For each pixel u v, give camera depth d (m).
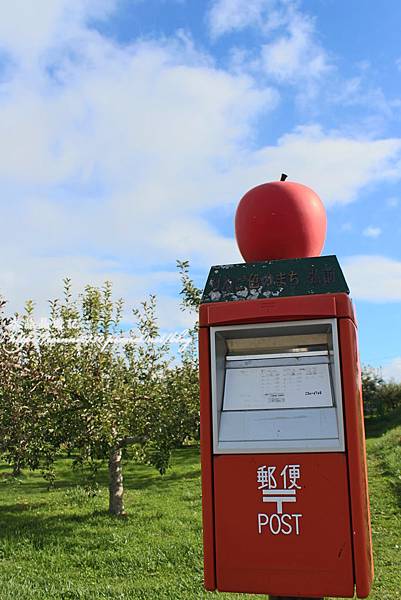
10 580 6.13
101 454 9.12
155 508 10.12
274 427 2.89
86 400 8.88
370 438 19.98
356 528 2.72
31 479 14.46
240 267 3.06
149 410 9.54
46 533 8.34
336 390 2.82
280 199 3.22
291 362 3.02
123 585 5.96
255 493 2.84
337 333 2.84
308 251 3.24
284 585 2.76
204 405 2.95
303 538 2.77
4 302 8.09
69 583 6.05
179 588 5.85
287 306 2.88
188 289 10.69
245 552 2.82
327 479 2.77
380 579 6.05
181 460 17.19
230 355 3.14
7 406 7.94
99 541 7.82
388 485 10.95
